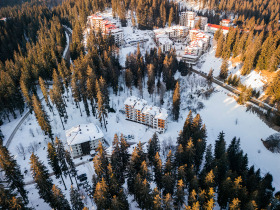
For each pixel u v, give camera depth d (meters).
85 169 81.44
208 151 75.69
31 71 121.50
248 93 114.69
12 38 175.12
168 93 130.38
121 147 75.75
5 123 103.81
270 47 127.50
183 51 182.25
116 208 54.62
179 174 68.00
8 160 59.84
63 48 174.25
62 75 115.44
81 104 116.19
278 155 91.50
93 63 126.75
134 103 104.75
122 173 77.88
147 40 196.25
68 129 97.25
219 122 111.25
